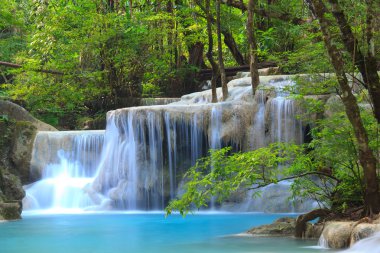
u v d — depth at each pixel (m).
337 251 7.28
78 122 23.23
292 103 15.30
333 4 7.70
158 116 16.34
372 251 6.80
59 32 23.67
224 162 8.87
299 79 9.27
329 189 10.29
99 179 16.73
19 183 15.44
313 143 9.03
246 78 19.47
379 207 7.82
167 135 16.27
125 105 23.06
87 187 16.73
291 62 9.31
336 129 8.48
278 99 15.62
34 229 11.04
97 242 8.98
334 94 13.31
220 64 17.95
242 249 7.80
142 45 23.78
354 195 8.85
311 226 8.78
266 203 14.25
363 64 8.00
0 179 15.03
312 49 8.97
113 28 23.33
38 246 8.58
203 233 10.05
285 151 9.23
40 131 18.83
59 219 13.26
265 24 22.95
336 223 7.82
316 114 14.28
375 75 7.83
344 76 7.55
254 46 16.92
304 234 8.85
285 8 18.20
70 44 23.36
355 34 7.80
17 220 13.09
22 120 19.98
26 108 23.75
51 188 16.80
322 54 8.69
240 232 10.09
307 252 7.36
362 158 7.78
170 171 16.25
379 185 8.13
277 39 20.91
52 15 23.77
